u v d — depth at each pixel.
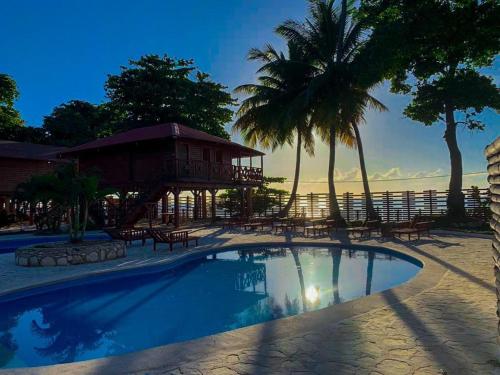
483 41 23.88
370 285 11.00
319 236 20.62
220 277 12.52
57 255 13.23
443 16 22.94
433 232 20.20
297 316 6.59
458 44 24.28
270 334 5.78
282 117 28.11
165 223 30.06
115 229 18.55
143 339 7.37
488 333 5.56
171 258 14.20
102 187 27.23
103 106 50.03
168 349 5.32
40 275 11.60
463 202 24.78
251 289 10.95
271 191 38.56
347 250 16.80
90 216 26.88
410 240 17.48
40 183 14.63
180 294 10.53
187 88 44.59
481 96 23.61
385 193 29.66
